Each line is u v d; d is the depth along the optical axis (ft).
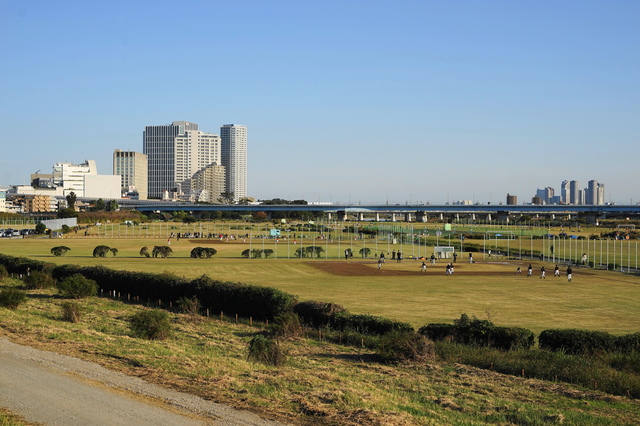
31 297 232.12
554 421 84.74
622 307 232.12
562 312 219.00
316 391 91.15
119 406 78.59
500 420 85.15
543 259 486.38
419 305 232.12
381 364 125.80
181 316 192.13
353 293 266.36
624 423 86.79
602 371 116.98
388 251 563.48
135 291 236.63
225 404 81.92
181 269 365.61
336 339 154.51
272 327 161.27
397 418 79.71
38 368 96.63
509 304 237.86
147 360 106.93
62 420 72.43
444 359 129.90
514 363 123.75
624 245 654.94
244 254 472.85
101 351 114.21
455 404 92.48
